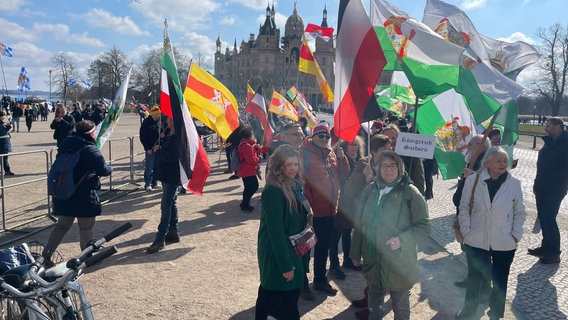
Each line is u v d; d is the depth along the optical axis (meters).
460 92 4.59
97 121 21.47
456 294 4.95
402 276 3.58
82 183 5.14
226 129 8.99
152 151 10.11
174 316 4.30
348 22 4.71
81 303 2.72
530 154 21.02
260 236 3.45
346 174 5.43
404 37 4.86
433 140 4.19
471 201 4.29
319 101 106.81
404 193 3.61
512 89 4.64
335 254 5.46
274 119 16.56
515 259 6.21
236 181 12.19
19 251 3.09
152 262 5.76
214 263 5.77
